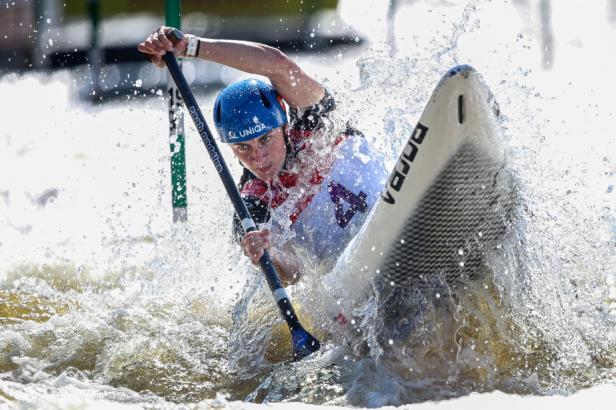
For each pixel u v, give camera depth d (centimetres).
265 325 1499
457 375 1295
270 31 4722
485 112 1215
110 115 3491
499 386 1265
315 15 4819
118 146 2972
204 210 2109
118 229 2156
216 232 1825
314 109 1490
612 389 1227
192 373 1380
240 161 1495
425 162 1265
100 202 2386
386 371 1311
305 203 1477
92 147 3003
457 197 1280
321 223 1477
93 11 4453
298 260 1496
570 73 3328
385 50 1712
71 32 4478
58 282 1812
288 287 1532
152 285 1759
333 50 4281
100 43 4422
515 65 3262
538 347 1355
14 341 1475
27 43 4381
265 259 1393
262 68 1455
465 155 1242
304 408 1214
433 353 1332
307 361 1346
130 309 1628
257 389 1310
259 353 1435
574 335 1378
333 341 1419
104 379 1359
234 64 1463
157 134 3156
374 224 1359
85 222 2223
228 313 1608
